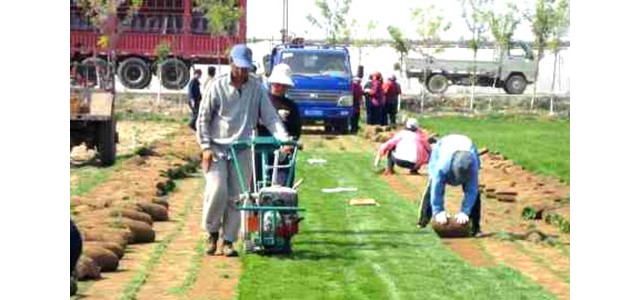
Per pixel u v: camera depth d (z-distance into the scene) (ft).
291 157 42.73
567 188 61.57
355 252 43.16
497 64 175.42
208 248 42.27
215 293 35.63
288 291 35.63
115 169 71.92
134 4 146.20
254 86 41.91
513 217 53.83
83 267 36.81
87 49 145.89
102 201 50.16
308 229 48.96
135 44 151.74
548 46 169.99
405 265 40.40
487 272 39.29
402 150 74.33
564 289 36.94
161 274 38.65
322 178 72.13
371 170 77.92
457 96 167.32
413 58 176.76
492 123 138.10
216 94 41.60
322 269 39.47
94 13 145.28
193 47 151.74
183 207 56.59
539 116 153.07
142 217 46.60
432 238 46.68
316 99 114.32
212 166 41.65
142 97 150.71
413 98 165.58
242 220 42.27
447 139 47.80
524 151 94.58
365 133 113.60
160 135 108.27
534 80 167.94
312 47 117.39
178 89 151.64
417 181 70.95
